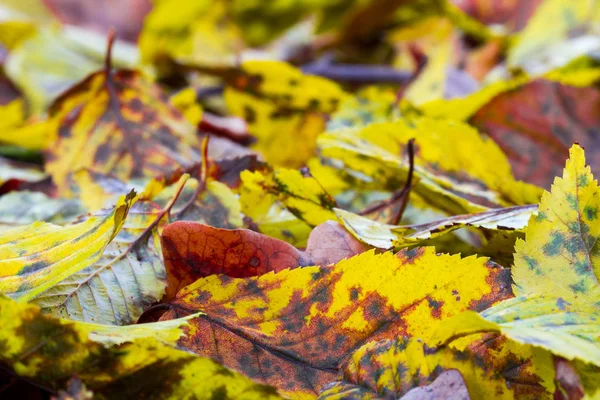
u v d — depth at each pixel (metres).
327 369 0.37
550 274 0.37
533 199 0.43
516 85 0.50
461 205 0.42
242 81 0.53
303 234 0.42
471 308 0.37
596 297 0.37
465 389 0.35
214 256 0.39
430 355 0.36
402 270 0.37
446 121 0.45
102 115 0.49
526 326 0.36
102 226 0.37
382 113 0.50
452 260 0.37
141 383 0.35
